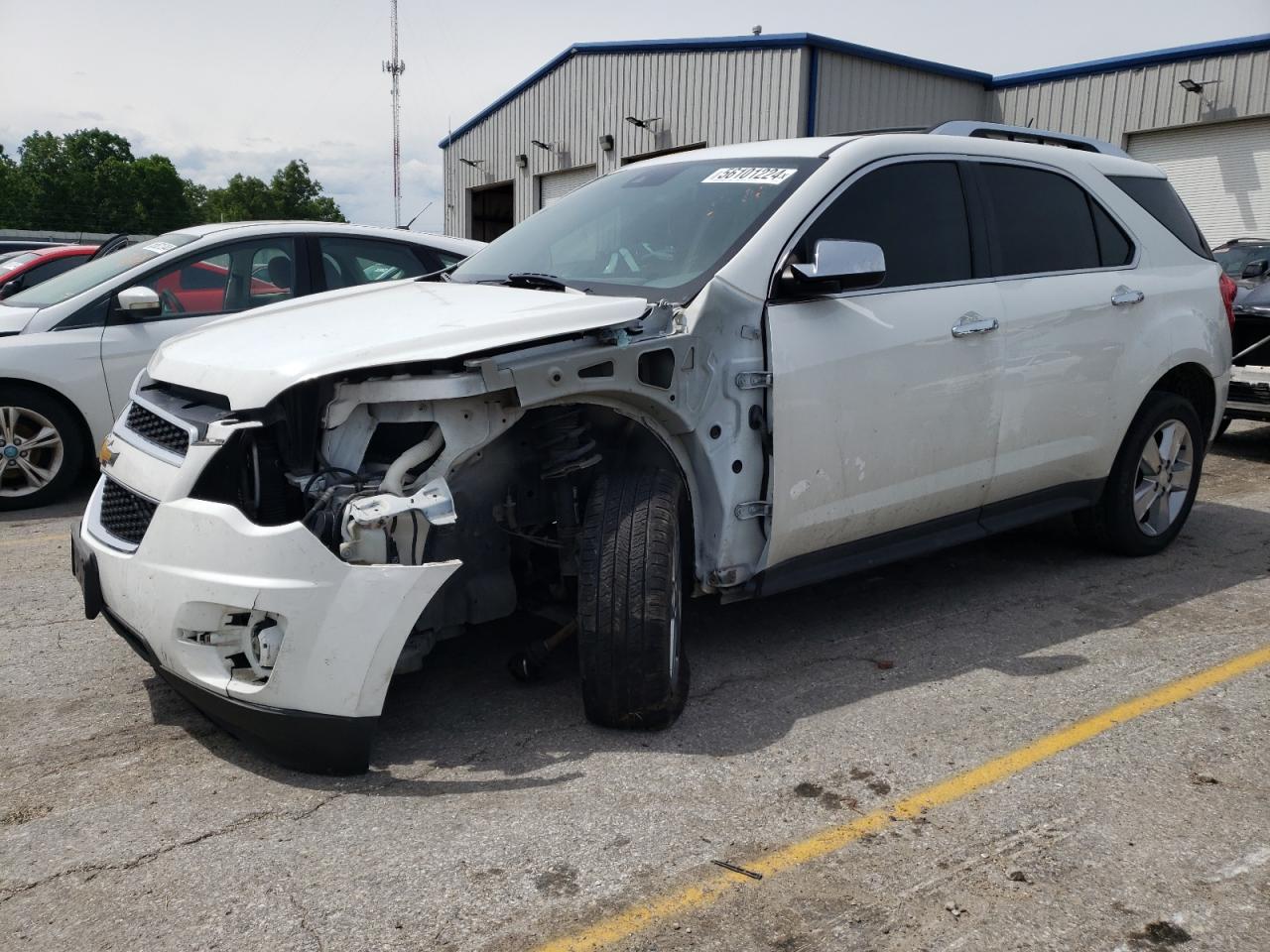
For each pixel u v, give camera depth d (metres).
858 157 4.01
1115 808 2.85
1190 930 2.34
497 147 26.95
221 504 2.90
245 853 2.63
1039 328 4.37
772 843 2.68
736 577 3.57
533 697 3.58
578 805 2.85
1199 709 3.49
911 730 3.33
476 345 2.90
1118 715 3.45
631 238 3.96
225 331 3.54
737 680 3.74
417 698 3.58
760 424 3.52
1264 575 4.99
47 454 6.53
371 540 2.83
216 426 2.96
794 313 3.60
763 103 19.11
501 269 4.23
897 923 2.36
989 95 21.59
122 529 3.28
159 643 2.97
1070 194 4.75
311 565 2.79
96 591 3.27
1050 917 2.38
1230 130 18.73
